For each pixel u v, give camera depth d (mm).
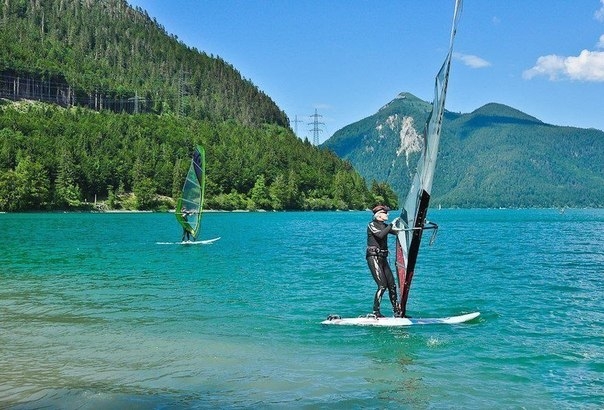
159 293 17422
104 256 29938
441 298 16641
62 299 16297
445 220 115312
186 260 27922
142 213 139125
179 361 10016
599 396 8195
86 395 8250
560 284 19594
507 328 12523
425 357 10250
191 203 39531
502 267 25062
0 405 7891
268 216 131250
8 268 24062
